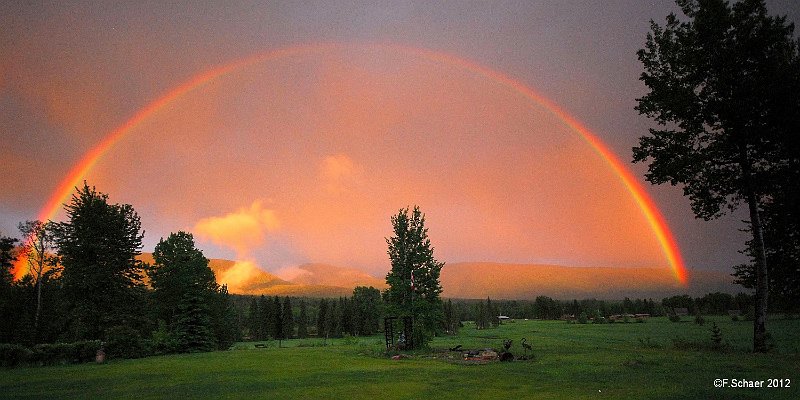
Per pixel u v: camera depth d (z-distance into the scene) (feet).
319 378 63.72
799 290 107.34
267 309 423.23
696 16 94.89
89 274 136.36
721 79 91.35
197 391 54.03
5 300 186.09
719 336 111.65
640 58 103.55
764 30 88.22
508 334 344.08
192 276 176.55
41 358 95.50
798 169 91.35
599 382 53.72
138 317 144.66
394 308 125.18
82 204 141.69
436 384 55.72
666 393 45.27
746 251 111.04
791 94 85.10
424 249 128.16
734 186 95.14
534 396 45.91
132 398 50.08
